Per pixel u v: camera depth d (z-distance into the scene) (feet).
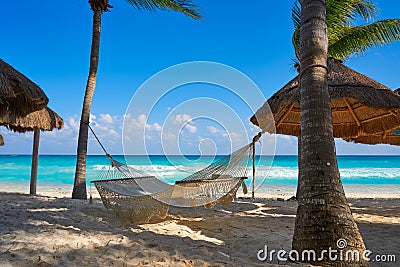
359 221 16.17
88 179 57.67
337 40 24.40
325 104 8.95
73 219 13.82
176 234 12.13
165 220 14.90
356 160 114.32
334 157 8.70
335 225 8.09
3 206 17.03
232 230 13.20
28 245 9.33
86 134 22.72
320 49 9.28
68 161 103.50
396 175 73.05
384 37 23.07
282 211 19.08
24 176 69.36
